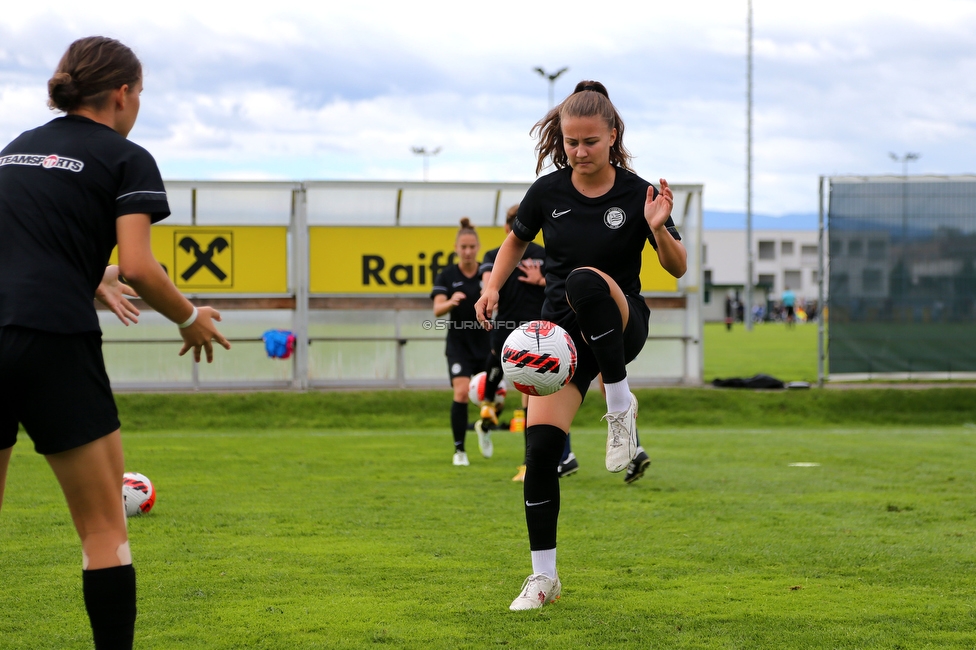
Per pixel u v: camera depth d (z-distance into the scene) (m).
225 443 9.63
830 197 12.71
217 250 12.98
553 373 3.60
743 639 3.27
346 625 3.43
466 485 6.88
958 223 12.70
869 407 12.11
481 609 3.64
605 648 3.17
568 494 6.46
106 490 2.64
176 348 12.88
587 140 3.69
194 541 4.89
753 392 12.37
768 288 80.75
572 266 3.89
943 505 6.03
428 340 13.33
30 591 3.90
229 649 3.17
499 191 13.53
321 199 13.23
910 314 12.76
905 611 3.62
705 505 6.02
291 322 13.11
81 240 2.59
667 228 3.74
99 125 2.73
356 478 7.22
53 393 2.53
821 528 5.27
